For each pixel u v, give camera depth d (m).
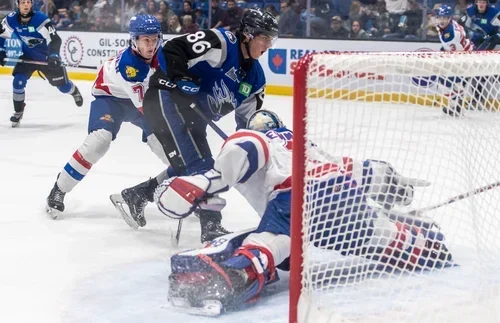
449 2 18.95
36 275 5.77
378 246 5.20
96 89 7.64
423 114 5.31
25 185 9.27
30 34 13.81
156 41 7.04
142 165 10.70
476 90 5.21
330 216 5.18
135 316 4.88
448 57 4.70
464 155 5.46
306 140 4.28
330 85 4.43
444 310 4.61
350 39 19.70
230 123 15.88
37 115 16.14
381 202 5.27
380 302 4.73
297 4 20.16
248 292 4.95
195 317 4.84
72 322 4.78
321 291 4.82
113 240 6.82
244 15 6.38
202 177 5.23
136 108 7.68
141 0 22.41
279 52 20.38
